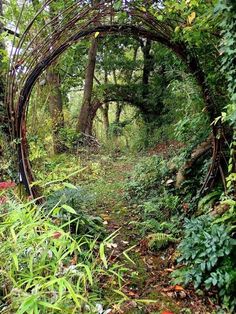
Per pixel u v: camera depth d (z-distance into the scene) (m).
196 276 2.85
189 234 3.19
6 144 3.66
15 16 4.24
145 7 3.55
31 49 3.52
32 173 3.79
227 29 2.74
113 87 11.86
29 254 1.64
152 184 5.29
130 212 4.79
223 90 3.84
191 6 3.28
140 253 3.58
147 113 11.74
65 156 7.57
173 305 2.72
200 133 4.40
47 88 5.40
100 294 2.15
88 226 3.65
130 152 10.40
